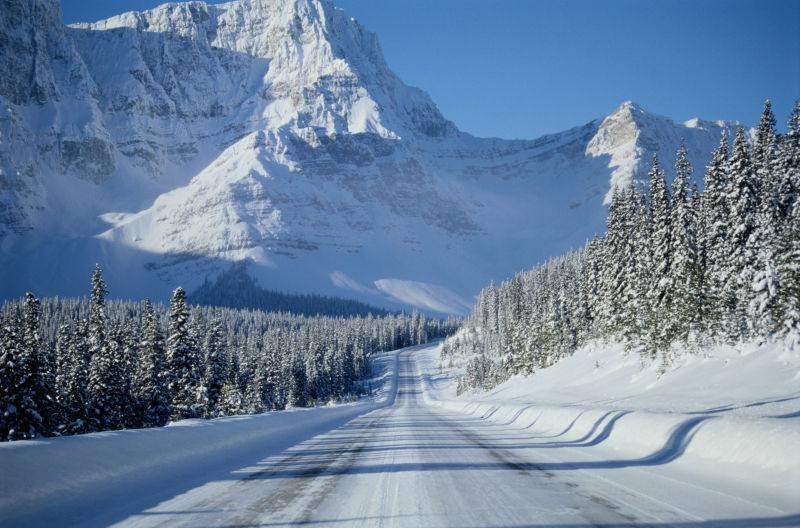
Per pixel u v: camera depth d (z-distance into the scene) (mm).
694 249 40031
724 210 39562
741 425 8633
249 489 6926
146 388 40812
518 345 85375
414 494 6418
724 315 34875
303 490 6805
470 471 8141
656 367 38562
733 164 37406
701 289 38125
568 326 69125
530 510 5516
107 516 5578
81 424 36625
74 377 38406
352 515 5445
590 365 53281
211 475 8180
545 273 120438
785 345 27797
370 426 21938
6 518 5332
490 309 156000
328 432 18391
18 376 32562
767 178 38469
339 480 7512
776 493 6145
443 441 13656
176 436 10258
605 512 5402
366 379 158250
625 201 55312
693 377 31578
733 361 30969
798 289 27938
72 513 5691
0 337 32688
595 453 10219
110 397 38312
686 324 37688
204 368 46062
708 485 6777
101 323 39938
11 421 31688
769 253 30641
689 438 9281
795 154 38531
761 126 41250
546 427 16922
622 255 54094
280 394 78125
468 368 117062
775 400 19672
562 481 7184
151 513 5664
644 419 11484
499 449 11359
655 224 46656
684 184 41125
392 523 5105
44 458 6777
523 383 69062
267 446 12906
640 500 5957
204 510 5754
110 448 8094
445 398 111125
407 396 123500
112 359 39000
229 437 12398
